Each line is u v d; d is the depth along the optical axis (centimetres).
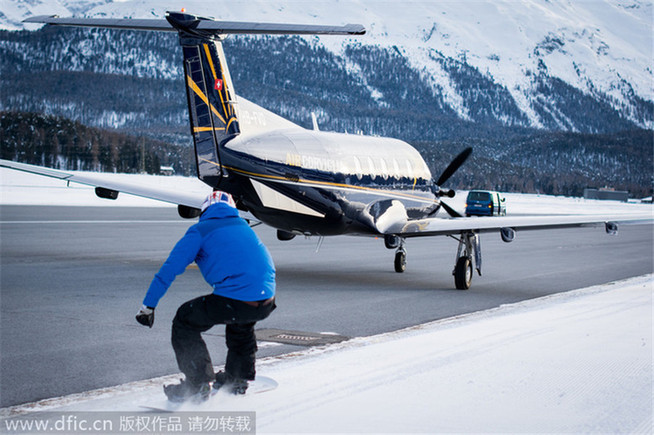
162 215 3994
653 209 9112
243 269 527
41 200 4900
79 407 549
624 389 582
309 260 1884
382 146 1631
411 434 471
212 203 550
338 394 568
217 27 1127
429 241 2814
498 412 519
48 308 1015
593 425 490
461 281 1361
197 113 1215
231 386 557
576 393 569
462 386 591
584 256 2264
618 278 1614
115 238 2323
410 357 708
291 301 1154
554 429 481
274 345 798
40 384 622
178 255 522
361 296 1238
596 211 7038
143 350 764
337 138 1474
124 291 1194
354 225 1482
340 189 1415
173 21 1144
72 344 788
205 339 831
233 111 1259
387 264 1839
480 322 949
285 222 1366
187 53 1202
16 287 1212
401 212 1578
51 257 1711
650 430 480
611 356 703
